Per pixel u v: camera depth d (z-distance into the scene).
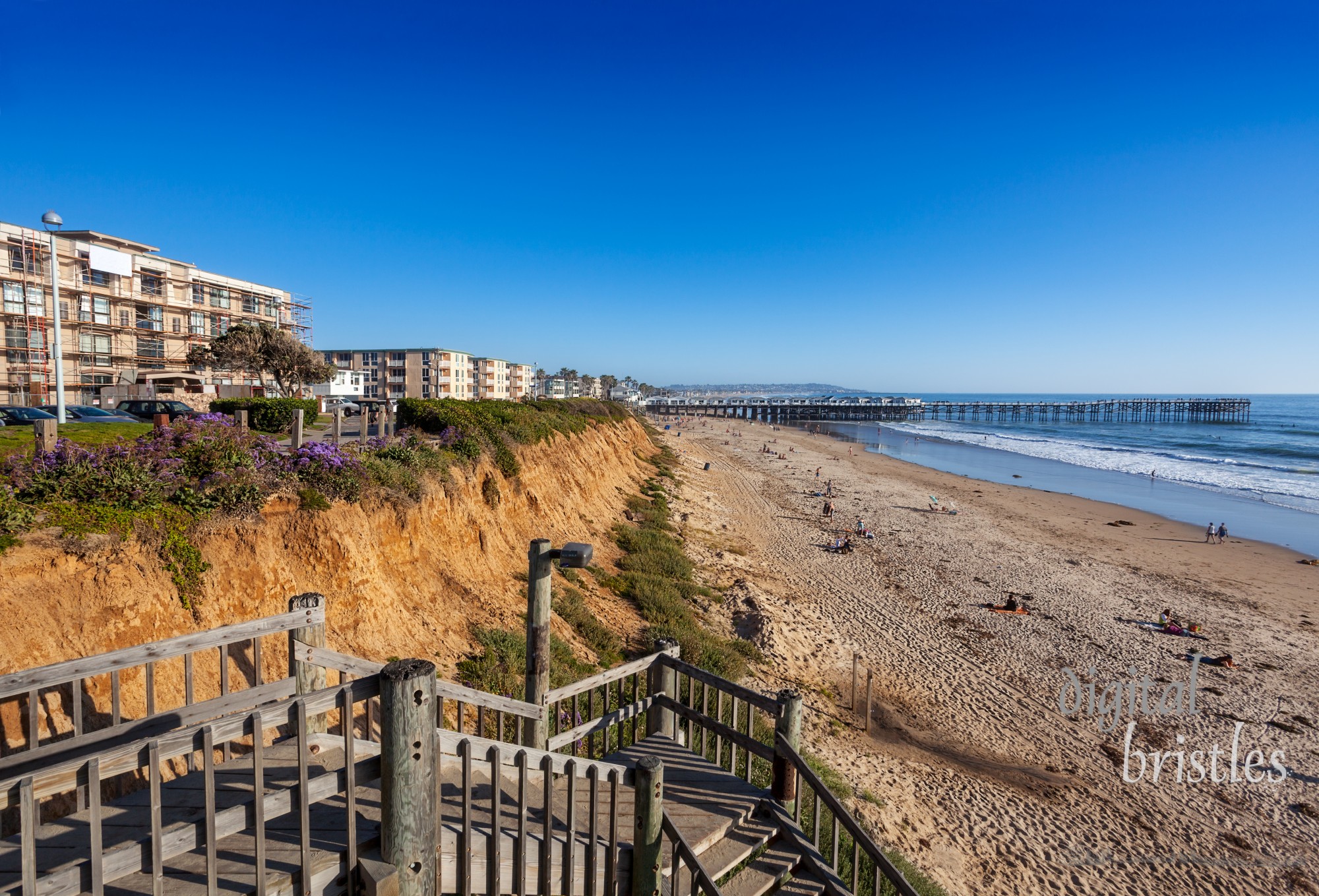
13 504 7.26
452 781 5.72
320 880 3.93
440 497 15.04
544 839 4.86
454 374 105.81
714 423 132.88
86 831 4.34
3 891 3.64
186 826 3.54
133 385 39.34
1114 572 29.27
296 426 12.35
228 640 5.15
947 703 17.06
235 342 43.56
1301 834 12.59
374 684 4.02
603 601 18.38
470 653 12.14
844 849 10.12
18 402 40.41
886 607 23.94
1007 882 10.88
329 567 10.47
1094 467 65.31
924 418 165.38
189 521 8.76
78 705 4.52
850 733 14.95
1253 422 139.00
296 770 5.05
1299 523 39.84
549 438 27.94
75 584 7.02
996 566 29.80
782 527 36.25
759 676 16.88
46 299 41.88
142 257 48.31
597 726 6.92
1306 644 21.67
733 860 5.86
